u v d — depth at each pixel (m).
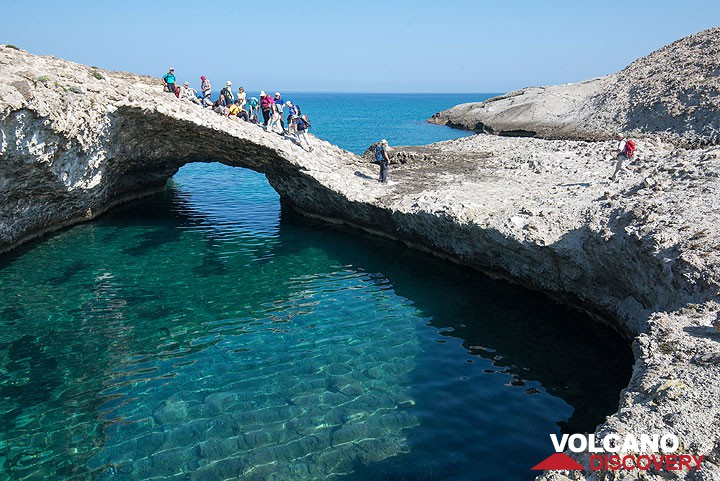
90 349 13.24
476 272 19.47
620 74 57.22
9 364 12.42
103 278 18.17
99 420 10.32
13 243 20.69
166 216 27.41
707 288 10.39
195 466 9.02
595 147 28.50
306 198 27.25
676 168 17.23
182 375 12.07
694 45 50.06
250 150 25.55
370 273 19.31
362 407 10.81
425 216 20.12
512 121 62.06
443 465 9.02
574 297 16.03
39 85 18.19
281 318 15.33
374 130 75.81
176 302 16.34
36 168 18.70
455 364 12.73
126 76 26.36
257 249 22.02
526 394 11.44
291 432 9.95
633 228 13.48
